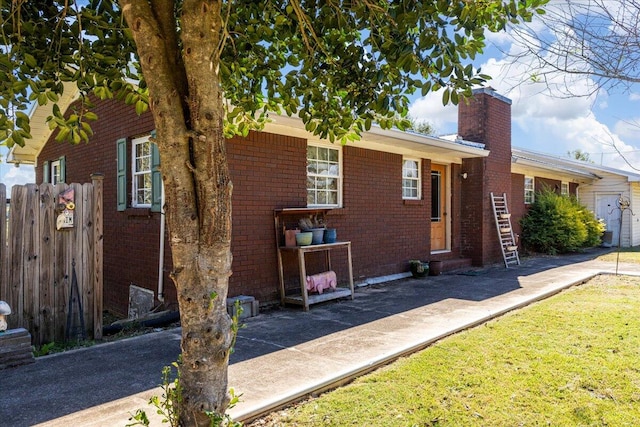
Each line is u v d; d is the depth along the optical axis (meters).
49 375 3.79
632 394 3.39
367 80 3.31
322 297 6.62
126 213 7.16
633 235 18.22
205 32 1.97
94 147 8.50
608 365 3.94
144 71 1.99
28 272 4.63
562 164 17.91
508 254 12.13
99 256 5.09
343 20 3.02
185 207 2.00
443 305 6.52
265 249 6.77
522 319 5.60
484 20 2.76
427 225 10.28
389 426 2.92
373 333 5.04
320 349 4.46
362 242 8.54
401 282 8.86
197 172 1.99
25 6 2.74
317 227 7.16
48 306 4.75
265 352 4.39
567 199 15.31
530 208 14.91
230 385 3.52
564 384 3.57
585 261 12.16
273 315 6.11
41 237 4.73
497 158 11.73
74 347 4.67
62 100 8.59
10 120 2.67
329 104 3.65
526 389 3.48
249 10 3.14
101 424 2.89
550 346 4.48
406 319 5.69
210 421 2.01
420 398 3.33
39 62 2.82
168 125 1.98
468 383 3.59
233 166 6.33
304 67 3.46
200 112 1.97
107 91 3.21
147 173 6.95
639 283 8.32
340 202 8.19
